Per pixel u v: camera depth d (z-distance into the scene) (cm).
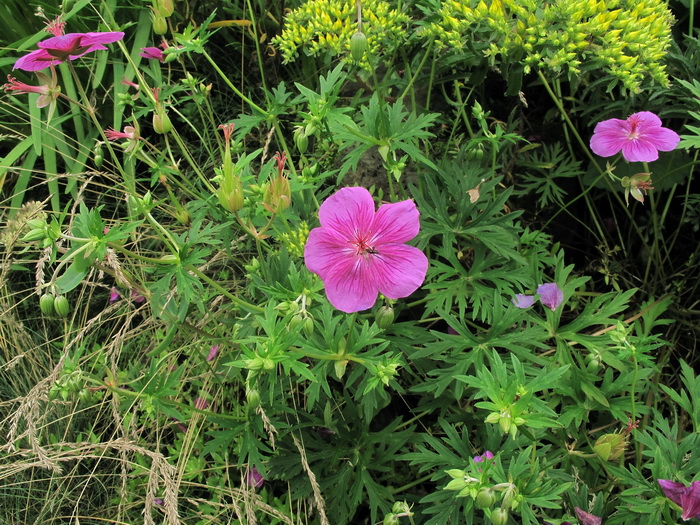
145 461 34
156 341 36
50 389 27
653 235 40
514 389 20
